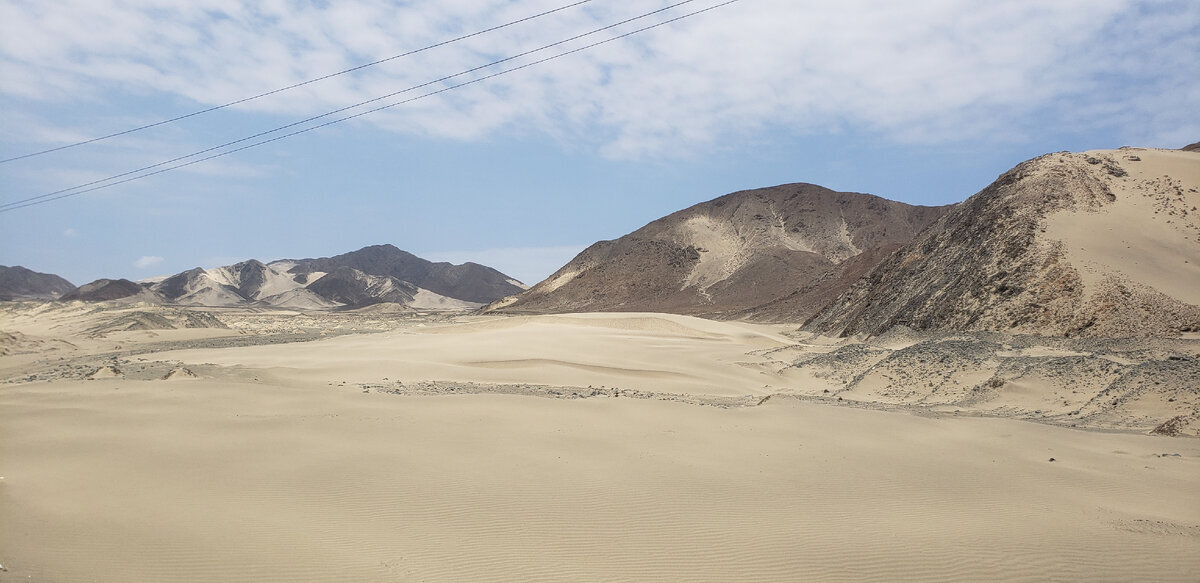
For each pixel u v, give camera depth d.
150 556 14.10
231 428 25.61
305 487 18.92
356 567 13.89
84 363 63.94
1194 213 75.56
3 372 61.78
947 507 18.28
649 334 92.19
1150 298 58.22
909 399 45.22
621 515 17.28
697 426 28.09
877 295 95.50
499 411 29.42
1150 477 21.48
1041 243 68.94
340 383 43.78
